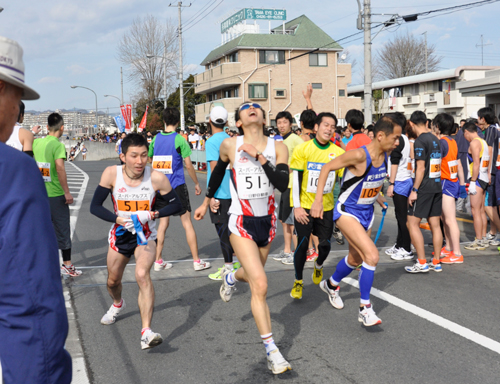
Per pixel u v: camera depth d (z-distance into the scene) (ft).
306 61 149.79
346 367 11.99
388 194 22.77
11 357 4.49
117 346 13.30
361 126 20.89
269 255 24.39
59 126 19.33
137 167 12.60
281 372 11.27
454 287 18.48
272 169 11.65
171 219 35.14
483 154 24.12
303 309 16.30
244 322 15.07
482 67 130.62
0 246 4.45
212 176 13.51
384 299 17.17
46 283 4.60
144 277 12.69
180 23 114.01
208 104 157.17
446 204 22.18
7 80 4.76
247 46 143.43
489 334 14.01
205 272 20.83
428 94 139.23
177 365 12.19
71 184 60.34
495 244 25.31
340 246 26.25
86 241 27.63
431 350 12.96
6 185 4.54
